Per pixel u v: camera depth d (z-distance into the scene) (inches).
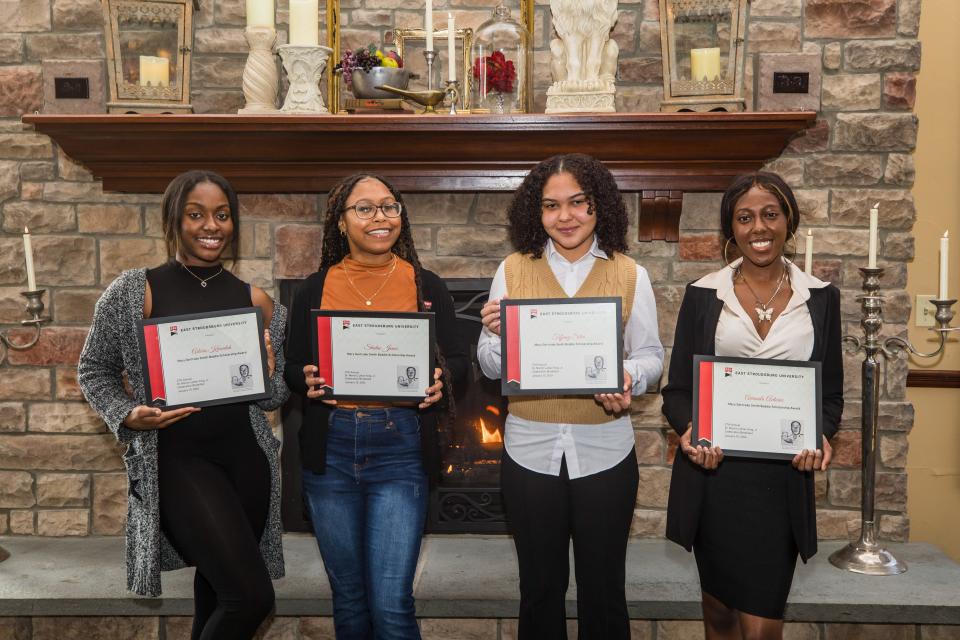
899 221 106.3
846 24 104.4
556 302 69.8
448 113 103.5
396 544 71.6
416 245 110.8
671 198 104.9
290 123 98.6
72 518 113.6
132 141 100.8
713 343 72.7
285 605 93.7
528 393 69.9
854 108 105.5
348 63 103.8
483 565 103.3
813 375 68.3
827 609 90.7
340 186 75.4
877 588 94.3
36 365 112.1
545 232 73.9
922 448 116.3
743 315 71.4
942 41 110.8
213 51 109.8
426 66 110.9
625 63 108.7
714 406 69.9
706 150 100.7
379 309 75.0
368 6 110.0
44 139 109.6
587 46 100.9
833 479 110.0
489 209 110.0
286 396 78.2
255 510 74.2
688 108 102.4
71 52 108.2
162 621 96.3
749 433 69.4
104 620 96.5
